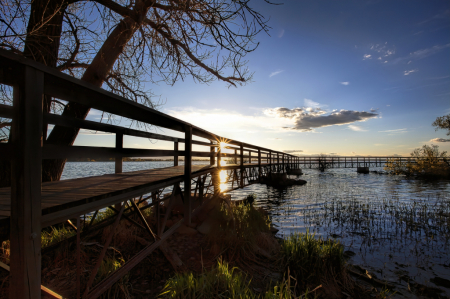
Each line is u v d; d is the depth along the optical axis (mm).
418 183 20781
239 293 2748
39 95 1442
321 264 3822
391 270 4281
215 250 4098
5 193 2344
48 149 1577
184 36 5770
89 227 3420
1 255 2904
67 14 4703
